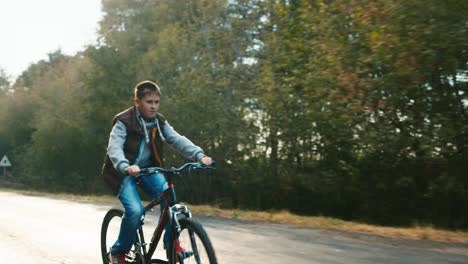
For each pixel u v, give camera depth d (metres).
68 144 39.16
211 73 23.38
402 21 11.64
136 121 4.68
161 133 4.77
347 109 14.54
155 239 4.57
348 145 18.36
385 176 18.70
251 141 22.27
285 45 17.53
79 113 35.31
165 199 4.48
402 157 17.38
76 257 6.84
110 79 29.58
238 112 22.11
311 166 21.31
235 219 12.20
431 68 12.04
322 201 21.91
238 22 22.05
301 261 6.52
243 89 22.02
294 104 18.12
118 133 4.61
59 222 10.75
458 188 15.63
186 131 23.67
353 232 9.38
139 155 4.67
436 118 13.66
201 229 4.01
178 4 28.70
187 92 23.44
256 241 8.26
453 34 11.09
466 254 7.05
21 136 50.62
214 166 4.57
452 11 11.29
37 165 43.03
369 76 13.71
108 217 5.47
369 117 15.46
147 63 26.27
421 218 18.27
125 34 30.52
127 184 4.68
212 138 23.73
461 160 15.18
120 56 29.44
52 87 41.66
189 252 4.15
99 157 38.62
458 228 16.91
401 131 15.31
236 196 25.73
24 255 7.02
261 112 21.31
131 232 4.64
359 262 6.45
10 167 53.97
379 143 16.19
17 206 15.43
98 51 29.72
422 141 14.42
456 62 11.67
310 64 15.65
